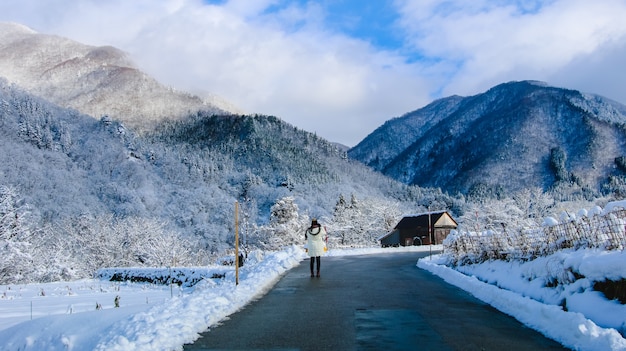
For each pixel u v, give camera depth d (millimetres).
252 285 11547
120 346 5656
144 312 7625
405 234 65500
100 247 56594
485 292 10203
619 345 5293
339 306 9188
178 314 7543
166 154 161500
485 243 14594
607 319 6582
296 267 18188
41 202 90438
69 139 138875
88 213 74312
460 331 6953
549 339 6430
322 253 14484
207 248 99938
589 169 180750
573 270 8258
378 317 8055
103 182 120000
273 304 9422
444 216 62500
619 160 177125
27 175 98562
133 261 56156
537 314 7406
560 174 183125
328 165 195500
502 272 11930
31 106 152000
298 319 7898
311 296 10508
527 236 12188
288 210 65438
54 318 8000
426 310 8727
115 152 139375
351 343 6266
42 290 22375
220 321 7754
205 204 123625
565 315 6578
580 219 10164
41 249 45656
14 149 110875
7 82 163375
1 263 35562
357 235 73688
